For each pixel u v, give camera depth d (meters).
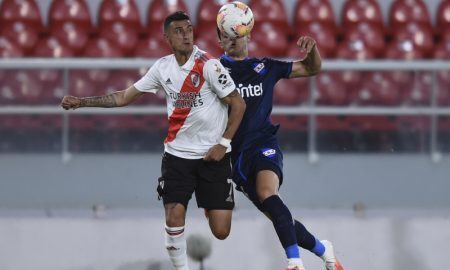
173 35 22.81
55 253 31.38
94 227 31.48
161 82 23.47
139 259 31.44
